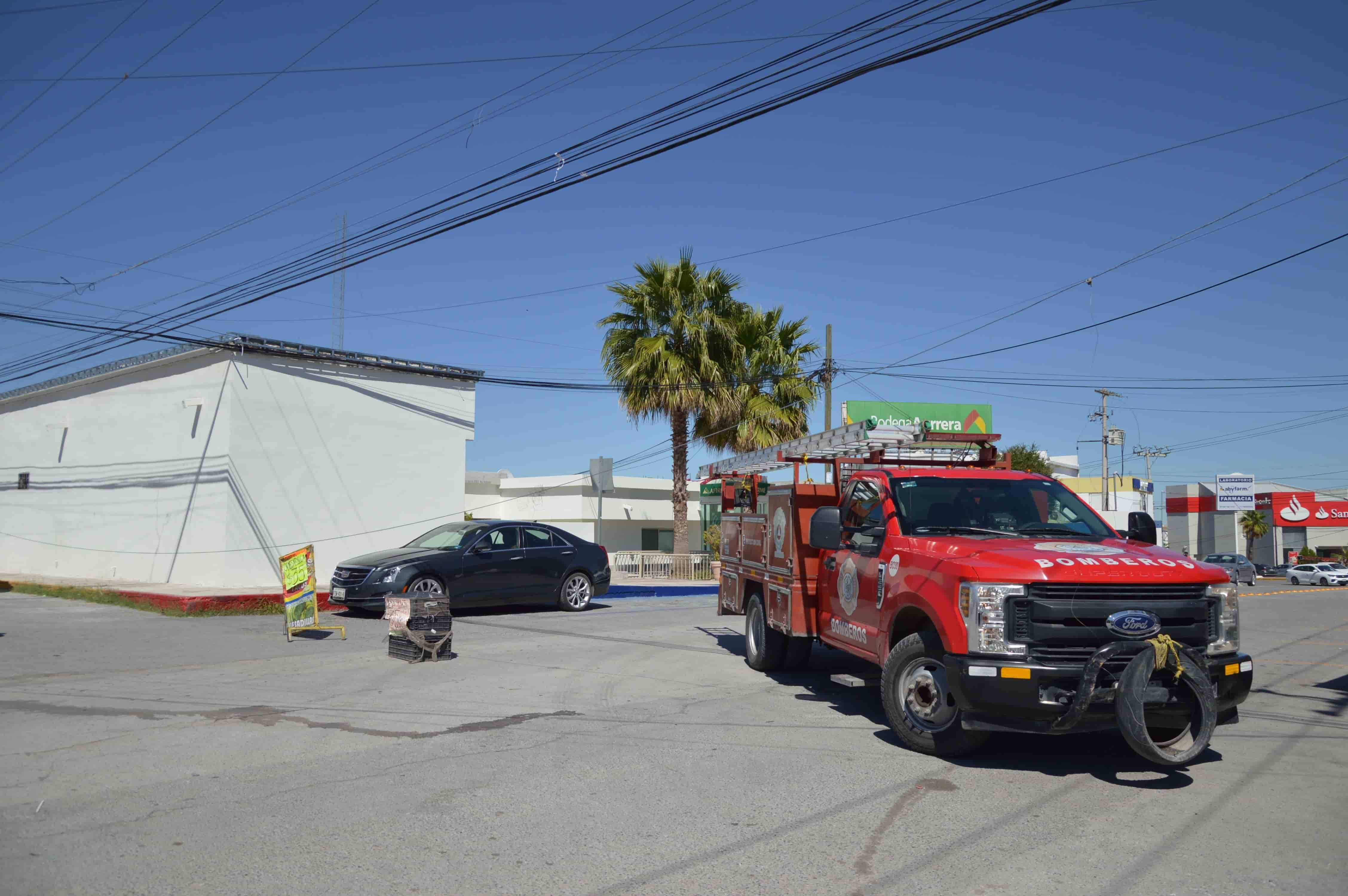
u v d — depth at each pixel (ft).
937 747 20.83
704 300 86.99
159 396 64.34
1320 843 15.39
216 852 14.74
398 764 20.11
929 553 21.94
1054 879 13.80
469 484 120.37
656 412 86.33
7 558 79.05
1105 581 19.20
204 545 59.57
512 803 17.42
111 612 50.24
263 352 60.03
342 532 64.03
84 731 22.99
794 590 29.09
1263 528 193.47
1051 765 20.42
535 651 37.83
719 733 23.34
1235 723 23.67
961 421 123.95
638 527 123.75
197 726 23.68
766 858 14.62
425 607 34.81
